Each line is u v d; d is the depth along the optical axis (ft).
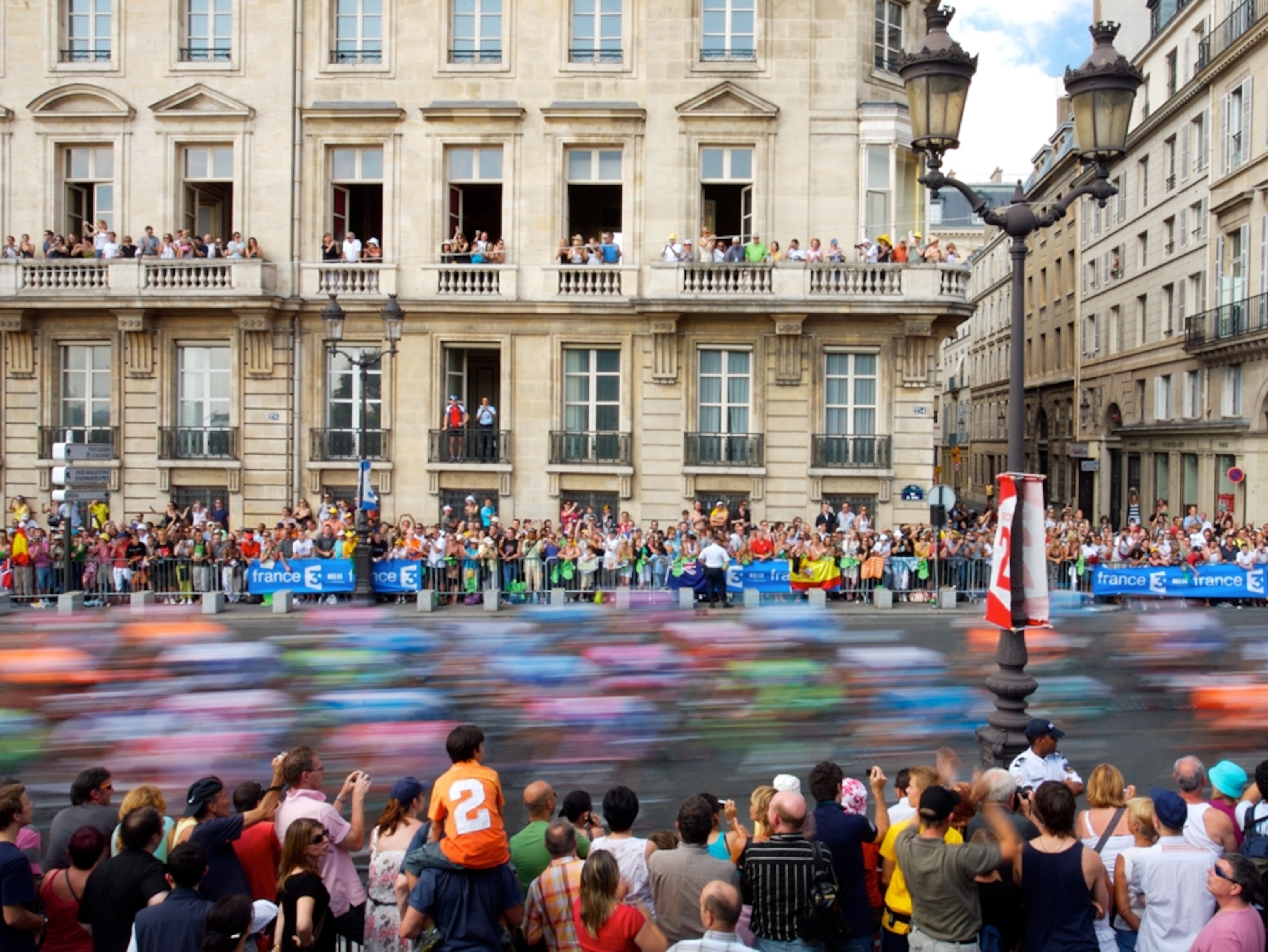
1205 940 17.95
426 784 30.91
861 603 75.56
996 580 30.04
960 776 31.48
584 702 37.93
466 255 91.15
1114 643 53.67
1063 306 171.83
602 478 88.94
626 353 88.74
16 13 91.25
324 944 19.83
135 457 90.33
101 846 20.88
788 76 88.22
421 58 89.97
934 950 19.01
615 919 18.06
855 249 88.38
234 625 52.29
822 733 37.40
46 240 88.99
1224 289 113.39
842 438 87.20
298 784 22.66
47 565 76.02
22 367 90.74
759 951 19.16
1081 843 19.47
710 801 21.86
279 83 89.97
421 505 89.86
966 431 247.29
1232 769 24.13
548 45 89.40
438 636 45.44
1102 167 30.55
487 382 98.07
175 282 88.53
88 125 90.94
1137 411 139.33
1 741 32.71
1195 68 122.21
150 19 90.58
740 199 92.53
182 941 17.71
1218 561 74.54
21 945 19.61
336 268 89.76
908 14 93.40
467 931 19.25
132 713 34.99
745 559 76.07
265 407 90.02
